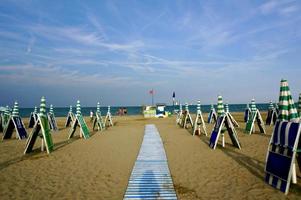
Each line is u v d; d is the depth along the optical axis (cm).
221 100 1248
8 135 1656
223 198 560
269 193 582
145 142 1388
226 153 1048
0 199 570
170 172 769
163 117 4222
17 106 1688
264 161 895
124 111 5662
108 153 1081
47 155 1053
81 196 584
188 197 568
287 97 652
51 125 2188
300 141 596
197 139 1498
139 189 623
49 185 662
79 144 1358
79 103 1684
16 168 838
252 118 1720
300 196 559
